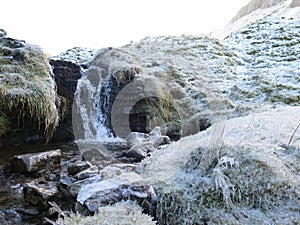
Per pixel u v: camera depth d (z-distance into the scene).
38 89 2.48
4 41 2.77
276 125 1.91
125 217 1.15
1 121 2.36
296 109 2.50
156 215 1.35
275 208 1.23
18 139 2.53
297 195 1.26
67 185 1.73
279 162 1.41
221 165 1.40
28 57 2.68
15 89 2.38
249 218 1.19
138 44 3.08
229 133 1.79
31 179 1.93
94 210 1.28
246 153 1.47
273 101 3.48
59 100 2.82
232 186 1.30
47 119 2.54
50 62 2.94
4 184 1.87
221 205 1.27
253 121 2.01
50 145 2.69
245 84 3.93
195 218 1.25
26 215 1.52
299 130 1.81
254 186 1.30
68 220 1.17
